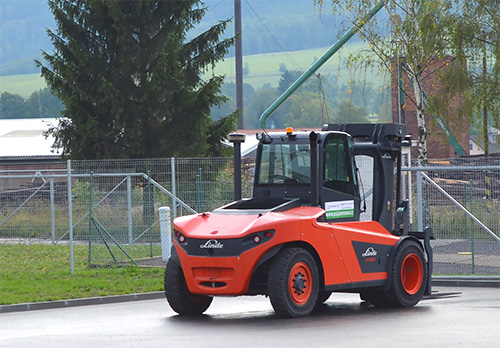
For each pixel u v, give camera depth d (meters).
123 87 52.22
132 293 26.41
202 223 20.61
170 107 51.75
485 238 32.84
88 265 32.94
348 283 20.92
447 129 55.09
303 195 21.41
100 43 53.28
